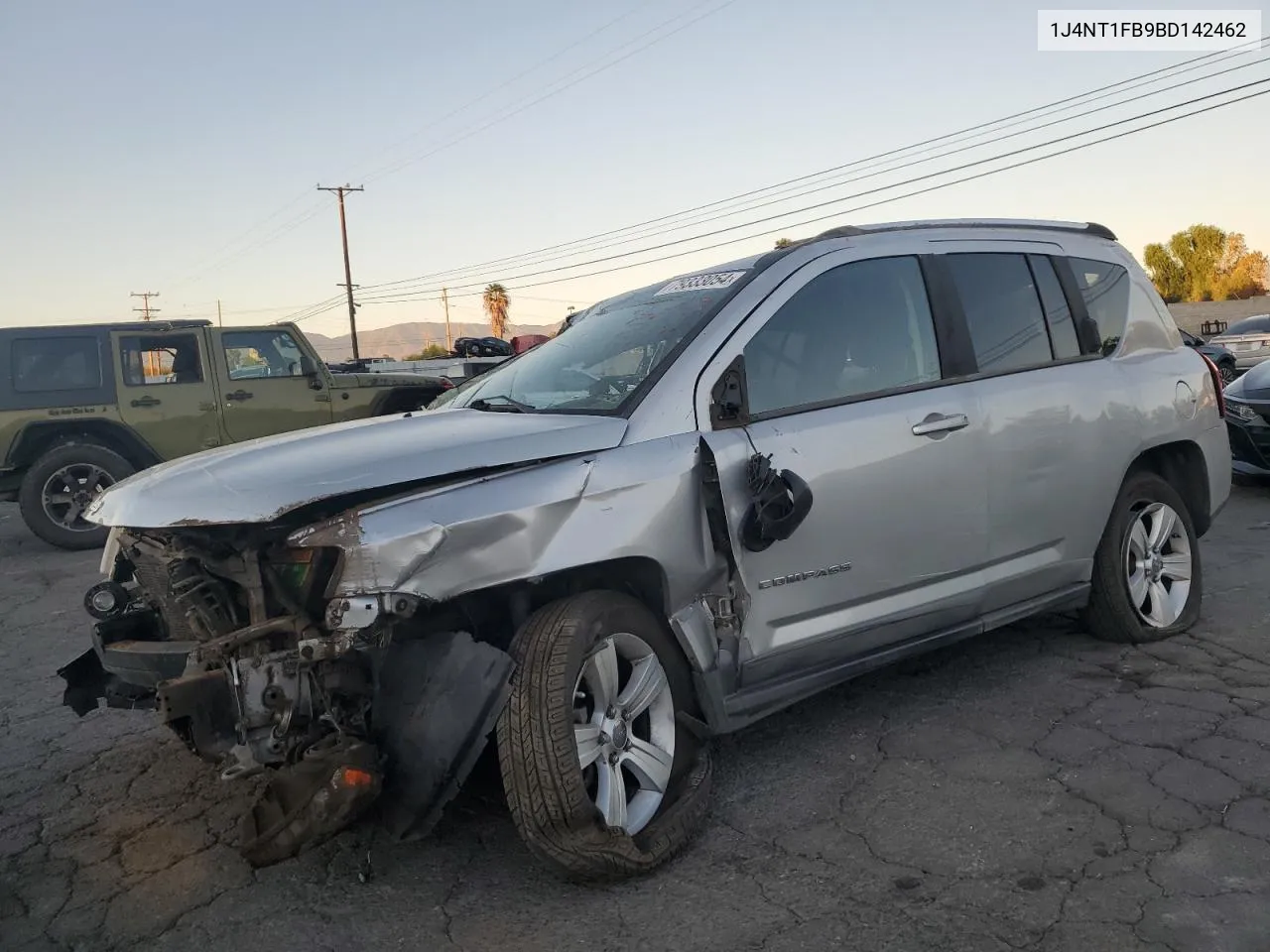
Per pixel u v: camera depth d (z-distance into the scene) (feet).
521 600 9.95
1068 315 14.65
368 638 8.78
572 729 9.20
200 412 34.19
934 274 13.25
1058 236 15.21
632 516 10.02
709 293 12.23
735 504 10.60
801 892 9.34
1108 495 14.53
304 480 9.22
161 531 10.18
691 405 10.82
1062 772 11.41
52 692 17.07
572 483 9.77
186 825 11.65
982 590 13.02
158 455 33.83
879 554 11.82
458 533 8.97
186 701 8.63
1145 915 8.60
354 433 10.92
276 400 35.40
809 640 11.32
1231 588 18.67
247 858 8.51
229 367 34.76
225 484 9.49
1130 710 13.03
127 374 33.30
